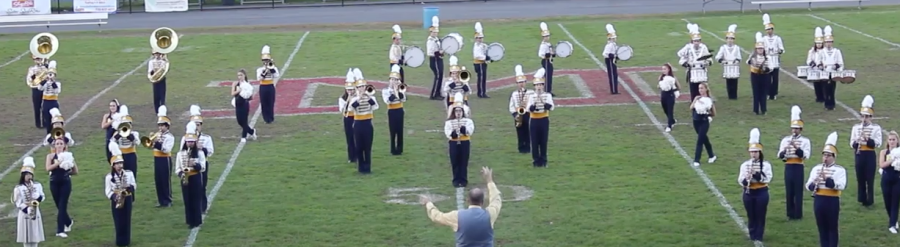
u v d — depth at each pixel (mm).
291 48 63750
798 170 27391
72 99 49844
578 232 26812
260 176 33594
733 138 37594
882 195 29234
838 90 46844
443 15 79500
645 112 43031
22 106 48438
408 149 36938
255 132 40594
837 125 39562
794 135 27484
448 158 35500
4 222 29312
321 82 52469
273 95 42594
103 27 76750
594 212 28594
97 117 45062
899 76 50062
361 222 28094
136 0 92625
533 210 28906
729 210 28531
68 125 43344
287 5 88875
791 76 51156
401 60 47344
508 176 32906
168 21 79688
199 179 27859
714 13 75250
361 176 33250
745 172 25750
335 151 37000
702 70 42969
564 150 36375
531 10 81000
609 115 42656
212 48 64438
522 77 35031
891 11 72750
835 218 24750
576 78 52094
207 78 54781
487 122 41719
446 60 57906
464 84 37906
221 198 30969
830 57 42281
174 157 36906
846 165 33312
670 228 27000
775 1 76000
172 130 42188
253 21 78625
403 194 30938
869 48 58938
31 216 25891
